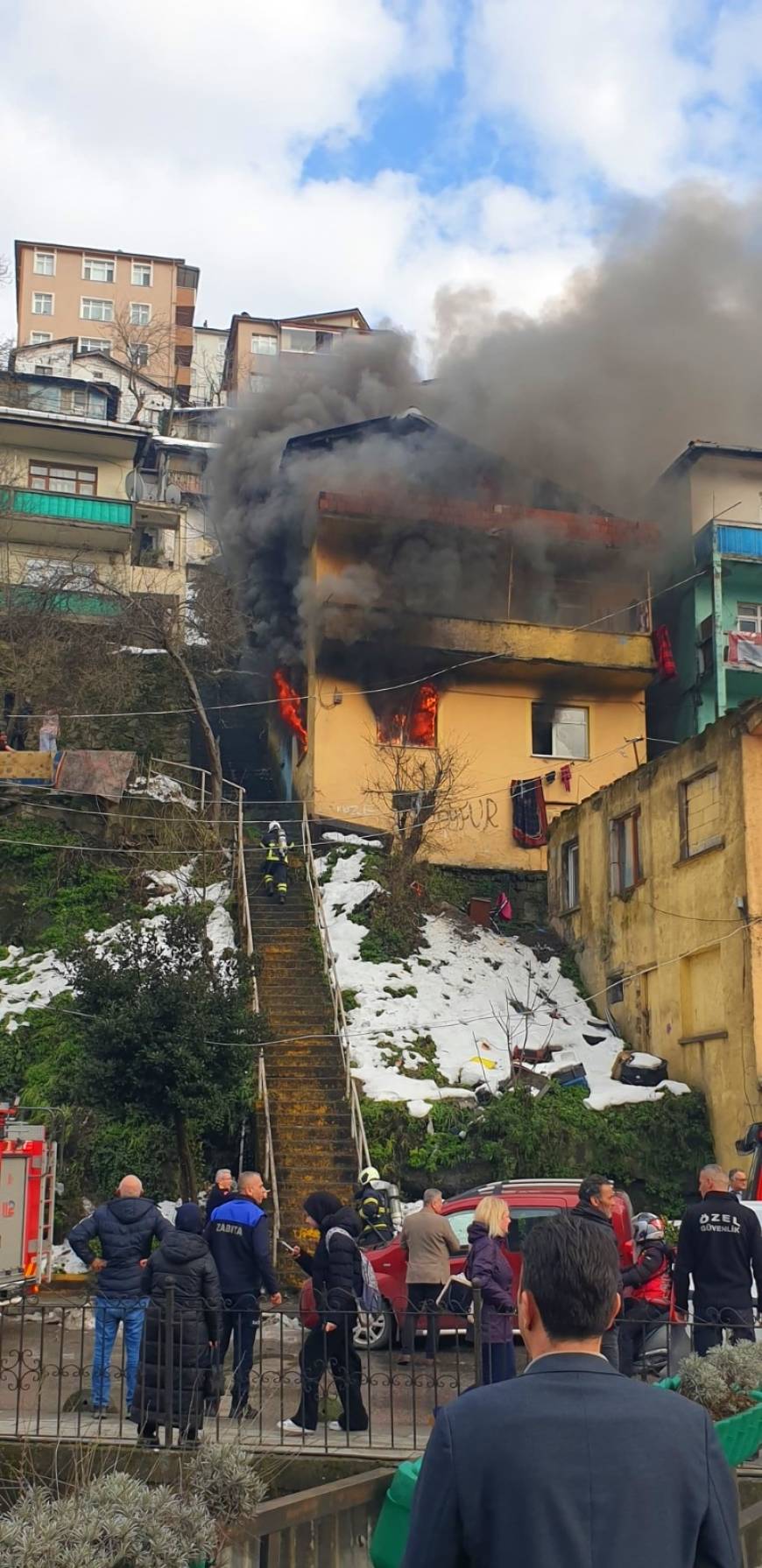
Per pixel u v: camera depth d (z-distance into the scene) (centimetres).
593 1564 273
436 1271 1165
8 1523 569
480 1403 295
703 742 2338
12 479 3897
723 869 2234
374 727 3109
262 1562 662
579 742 3256
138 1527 583
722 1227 944
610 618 3281
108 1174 1955
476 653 3097
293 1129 2034
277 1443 861
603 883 2694
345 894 2739
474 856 3047
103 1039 1838
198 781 3347
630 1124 2153
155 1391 862
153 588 3978
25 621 3272
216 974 2022
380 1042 2267
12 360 5238
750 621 3559
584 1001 2639
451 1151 2017
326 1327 891
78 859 2741
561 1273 304
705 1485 289
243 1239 998
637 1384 301
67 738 3148
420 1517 289
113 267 7050
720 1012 2228
